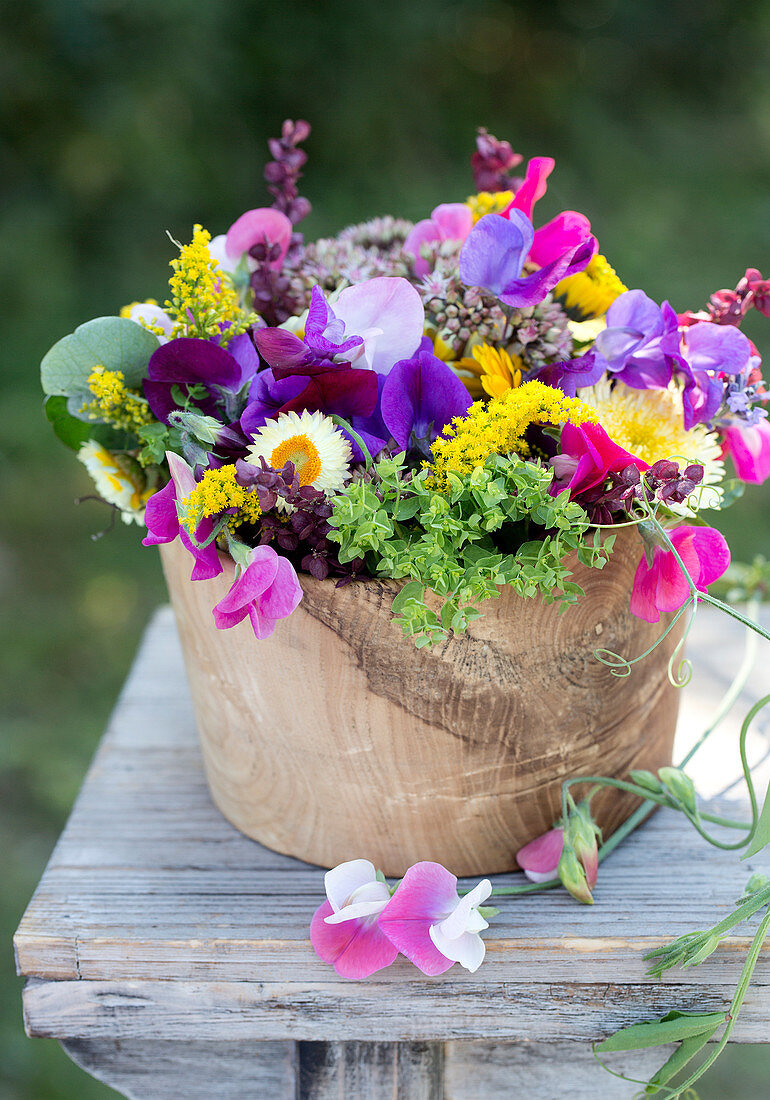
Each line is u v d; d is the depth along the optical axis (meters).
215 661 0.83
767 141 4.54
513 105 4.45
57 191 3.66
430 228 0.89
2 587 2.71
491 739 0.81
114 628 2.61
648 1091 0.82
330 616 0.78
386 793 0.83
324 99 4.07
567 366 0.79
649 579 0.79
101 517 2.97
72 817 0.92
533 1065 0.88
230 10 3.87
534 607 0.79
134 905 0.85
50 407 0.84
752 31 4.78
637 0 4.73
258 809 0.87
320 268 0.86
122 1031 0.84
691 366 0.82
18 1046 1.62
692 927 0.83
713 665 1.05
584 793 0.85
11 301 3.39
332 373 0.77
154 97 3.70
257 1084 0.88
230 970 0.83
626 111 4.59
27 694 2.38
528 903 0.84
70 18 3.52
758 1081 1.64
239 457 0.78
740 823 0.88
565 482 0.76
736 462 0.87
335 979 0.83
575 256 0.79
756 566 1.04
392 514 0.76
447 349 0.83
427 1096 0.87
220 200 3.80
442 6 4.32
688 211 4.12
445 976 0.82
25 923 0.84
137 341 0.82
